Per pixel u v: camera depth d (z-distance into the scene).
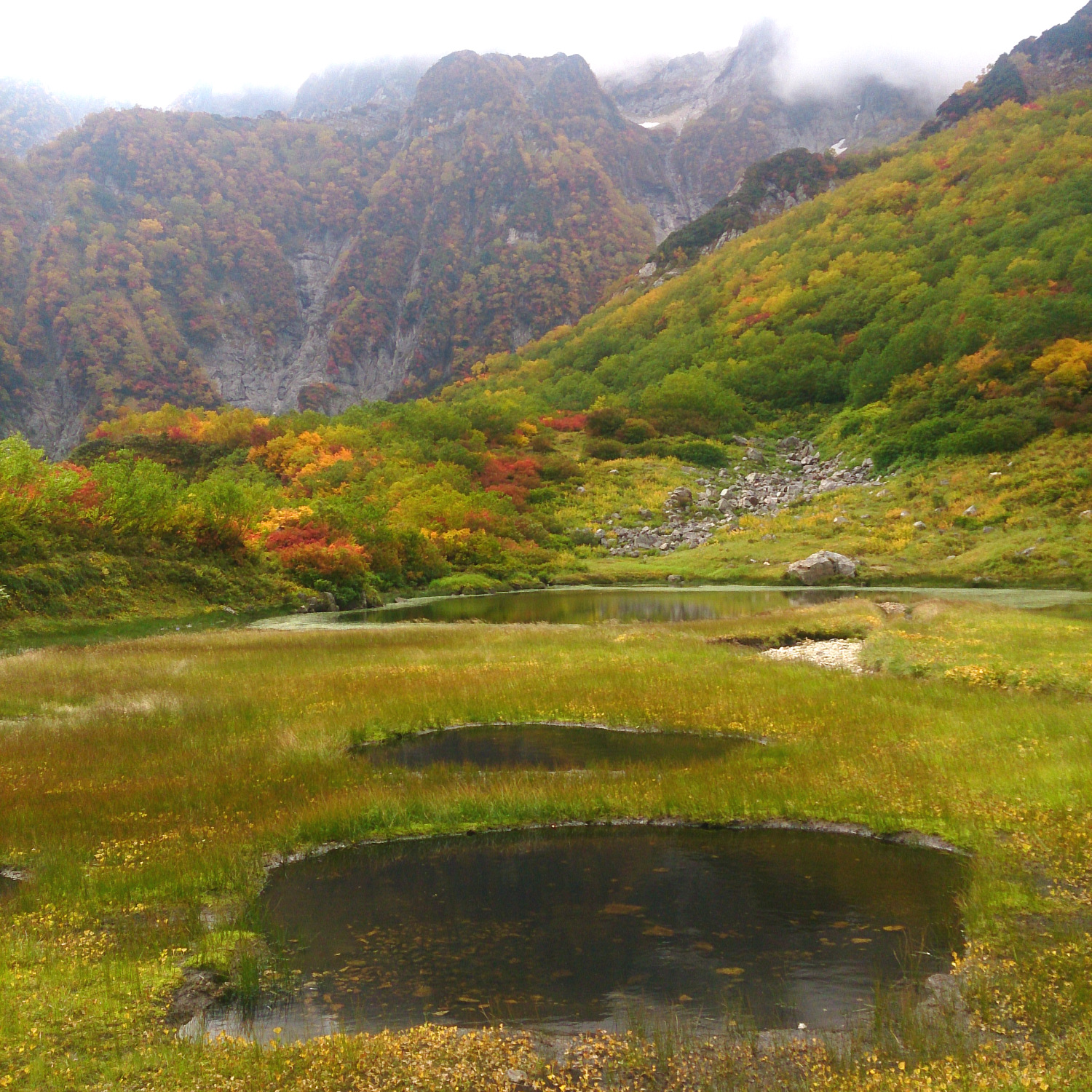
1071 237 109.19
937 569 57.00
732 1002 6.66
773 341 129.75
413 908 8.70
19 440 41.00
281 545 54.53
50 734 15.46
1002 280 108.19
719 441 105.62
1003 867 9.02
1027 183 136.38
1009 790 11.18
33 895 8.74
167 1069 5.68
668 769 13.53
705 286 169.75
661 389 116.25
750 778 12.38
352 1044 5.98
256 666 23.47
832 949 7.56
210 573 45.97
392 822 11.26
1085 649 20.73
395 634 30.67
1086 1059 5.56
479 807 11.63
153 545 45.28
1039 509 61.72
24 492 40.47
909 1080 5.33
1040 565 53.44
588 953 7.57
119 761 13.77
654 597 50.62
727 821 11.20
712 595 51.16
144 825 10.77
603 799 11.77
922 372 99.62
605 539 76.88
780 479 90.62
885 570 57.75
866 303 127.75
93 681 21.06
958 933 7.89
